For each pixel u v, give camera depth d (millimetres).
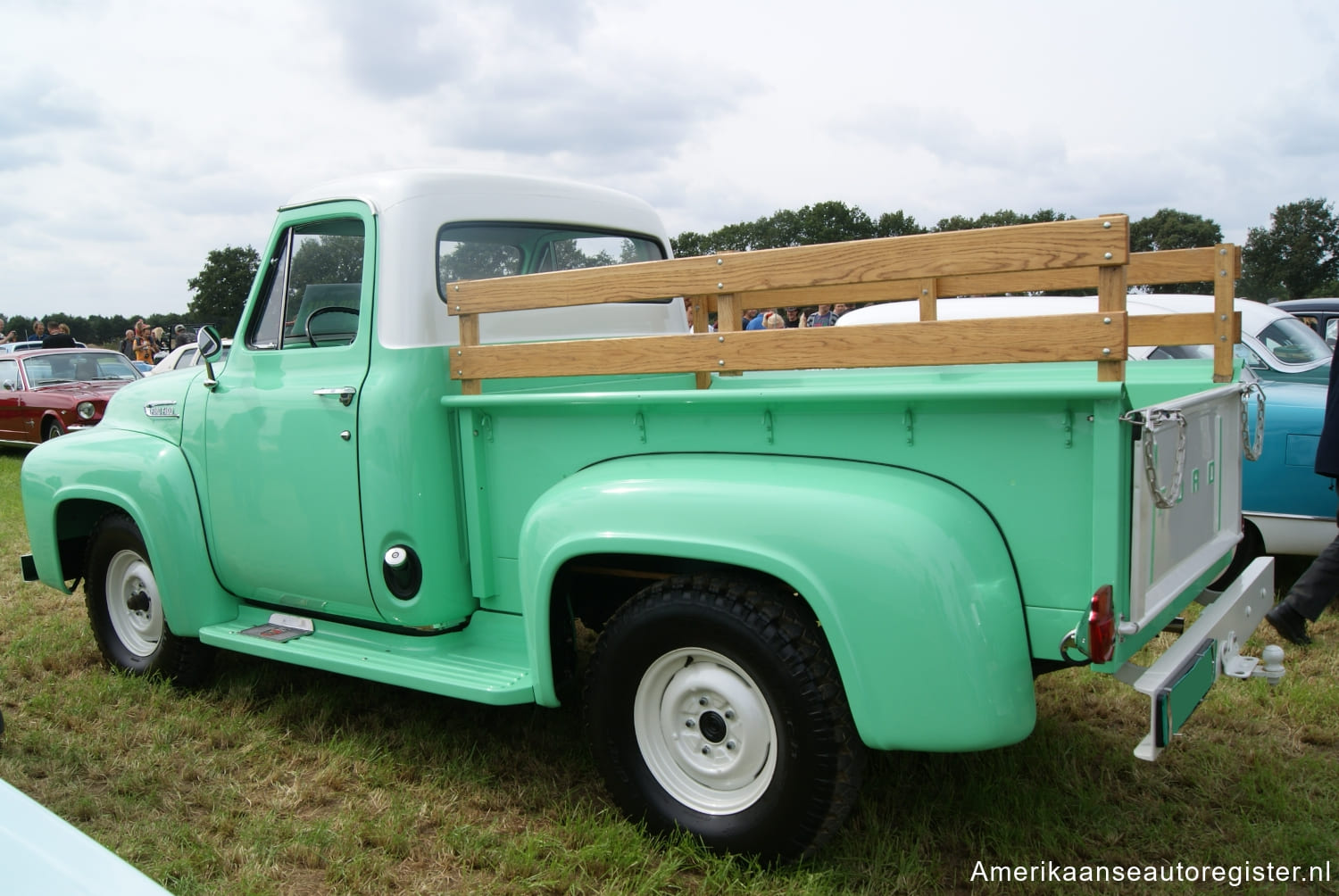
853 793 2320
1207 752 3111
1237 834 2625
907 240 2238
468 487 3000
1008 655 2123
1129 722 3398
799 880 2367
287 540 3295
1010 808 2762
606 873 2488
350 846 2645
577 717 3500
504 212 3377
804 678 2273
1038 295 7992
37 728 3496
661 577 2777
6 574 5820
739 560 2291
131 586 4012
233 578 3592
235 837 2723
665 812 2547
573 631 2867
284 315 3355
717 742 2486
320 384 3143
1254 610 2760
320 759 3197
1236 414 2887
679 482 2424
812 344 2367
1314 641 4066
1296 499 4477
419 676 2891
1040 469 2123
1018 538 2172
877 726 2176
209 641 3535
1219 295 2922
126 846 2652
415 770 3109
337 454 3088
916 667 2119
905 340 2246
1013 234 2102
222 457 3486
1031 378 3285
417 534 2965
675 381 3648
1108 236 1990
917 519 2133
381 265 3016
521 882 2465
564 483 2670
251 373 3422
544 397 2766
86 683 3912
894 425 2289
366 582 3086
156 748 3297
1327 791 2848
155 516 3619
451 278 3168
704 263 2527
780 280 2416
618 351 2658
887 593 2125
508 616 3041
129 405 4012
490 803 2896
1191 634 2387
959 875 2475
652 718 2590
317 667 3164
